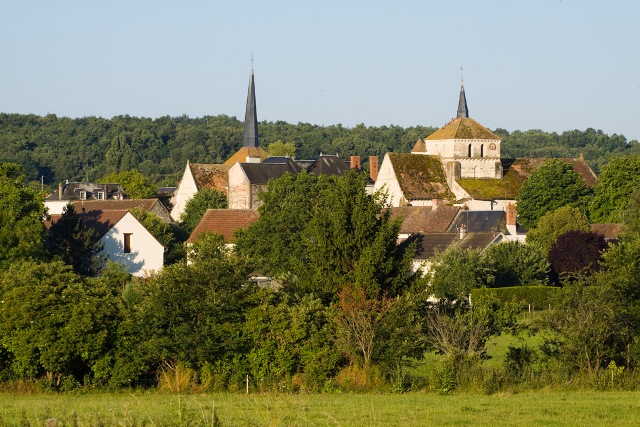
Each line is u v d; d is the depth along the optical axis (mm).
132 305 110500
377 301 111250
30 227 171875
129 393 100562
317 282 121250
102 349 103562
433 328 110125
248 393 100562
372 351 105875
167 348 103688
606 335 105562
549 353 108375
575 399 93375
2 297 106188
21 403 90312
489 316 111562
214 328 105188
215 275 107750
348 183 123750
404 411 85125
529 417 82938
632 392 99000
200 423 70188
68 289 106062
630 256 115000
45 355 101938
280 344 105000
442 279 181750
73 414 71875
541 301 185250
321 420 79000
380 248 118062
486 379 101188
